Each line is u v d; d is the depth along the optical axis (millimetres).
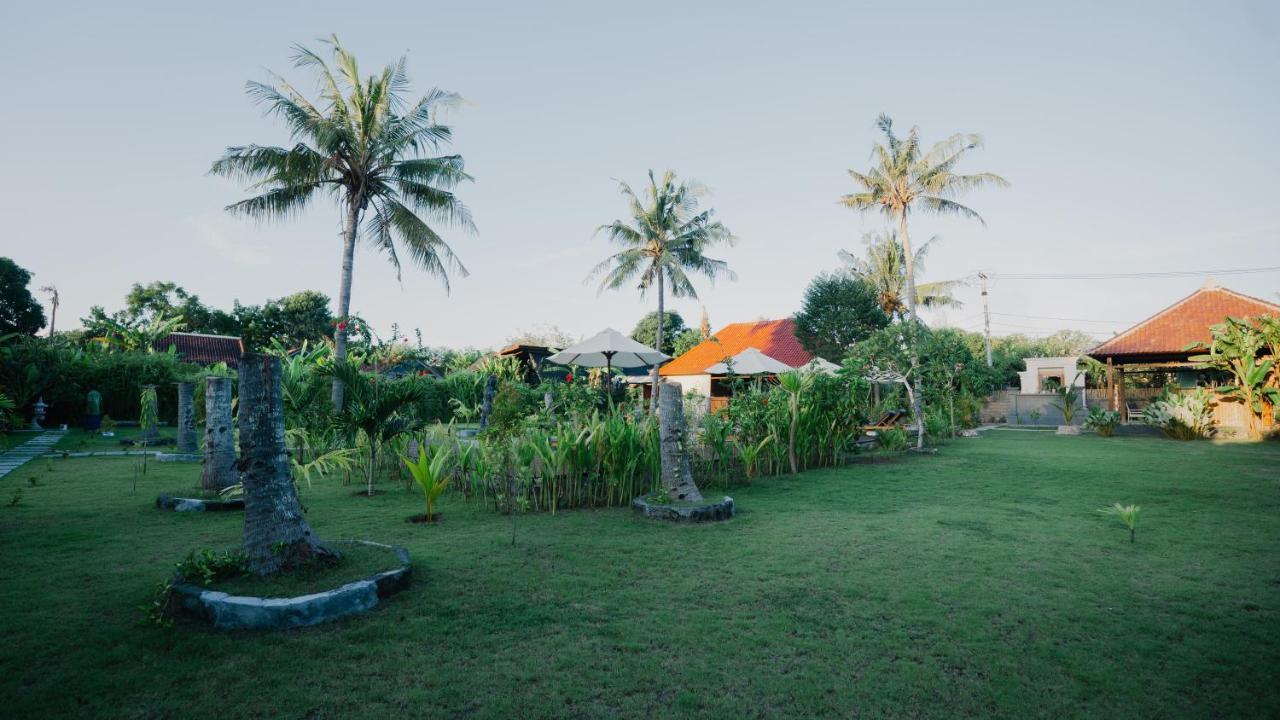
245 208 18328
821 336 29188
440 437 9594
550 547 5555
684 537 5969
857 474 10734
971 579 4602
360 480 9922
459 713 2711
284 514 4297
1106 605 4039
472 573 4730
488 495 8227
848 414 12375
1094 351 23500
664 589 4383
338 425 8453
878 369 14961
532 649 3367
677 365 33906
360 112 18734
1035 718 2676
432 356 31016
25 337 21656
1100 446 15875
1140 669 3123
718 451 9344
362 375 8586
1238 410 17984
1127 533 6117
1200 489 8766
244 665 3135
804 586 4449
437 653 3307
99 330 33125
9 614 3773
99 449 14547
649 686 2961
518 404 9945
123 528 6188
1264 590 4324
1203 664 3172
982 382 27188
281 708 2734
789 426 11125
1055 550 5457
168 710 2709
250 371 4348
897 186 26078
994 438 19078
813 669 3139
